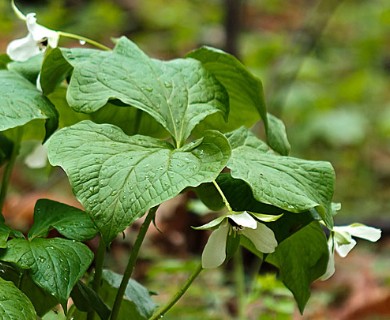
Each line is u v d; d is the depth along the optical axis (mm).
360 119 3445
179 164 1148
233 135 1240
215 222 1156
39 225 1196
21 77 1278
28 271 1154
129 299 1309
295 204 1147
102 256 1259
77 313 1318
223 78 1341
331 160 3326
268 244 1169
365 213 2715
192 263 1608
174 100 1237
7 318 1106
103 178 1136
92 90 1215
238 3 2582
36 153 1412
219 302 1685
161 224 2189
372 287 2078
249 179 1151
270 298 1549
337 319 1992
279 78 3037
